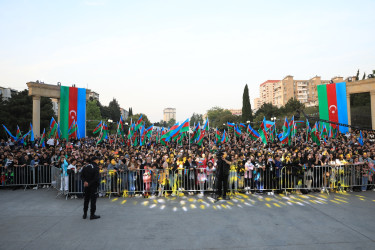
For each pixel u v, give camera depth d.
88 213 7.89
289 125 18.97
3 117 36.03
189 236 5.99
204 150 14.11
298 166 10.38
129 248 5.36
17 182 11.30
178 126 16.95
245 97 58.00
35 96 25.33
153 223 6.92
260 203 8.91
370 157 11.30
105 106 81.31
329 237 5.88
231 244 5.53
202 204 8.86
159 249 5.30
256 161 10.86
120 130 20.98
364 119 40.84
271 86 127.62
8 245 5.54
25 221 7.14
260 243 5.57
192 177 10.51
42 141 17.61
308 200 9.27
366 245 5.45
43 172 11.62
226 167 9.64
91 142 27.56
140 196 10.17
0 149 13.36
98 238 5.91
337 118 29.30
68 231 6.36
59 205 8.82
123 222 7.02
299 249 5.27
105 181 10.17
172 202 9.19
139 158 10.90
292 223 6.83
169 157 11.86
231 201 9.23
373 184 10.70
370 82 29.17
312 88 106.50
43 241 5.75
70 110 25.58
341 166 10.64
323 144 18.17
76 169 9.98
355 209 8.10
